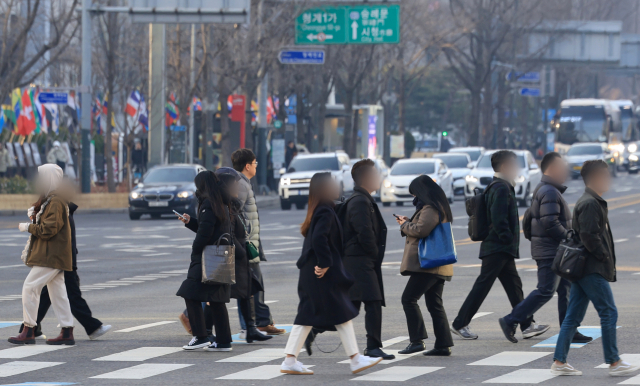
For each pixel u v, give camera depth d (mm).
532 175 85688
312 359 21906
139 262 44625
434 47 149500
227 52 93000
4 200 78312
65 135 103562
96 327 24438
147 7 75250
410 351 22031
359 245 20953
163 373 20234
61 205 23422
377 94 153625
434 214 21328
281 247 52188
